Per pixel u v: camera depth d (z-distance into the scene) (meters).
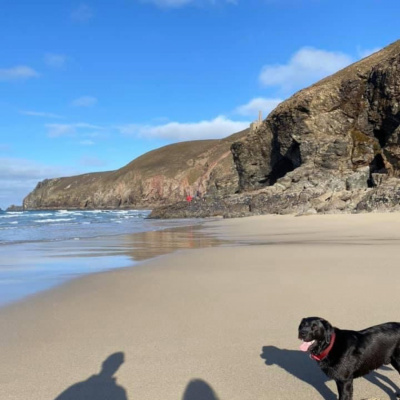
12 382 4.89
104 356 5.63
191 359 5.47
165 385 4.76
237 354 5.61
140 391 4.63
